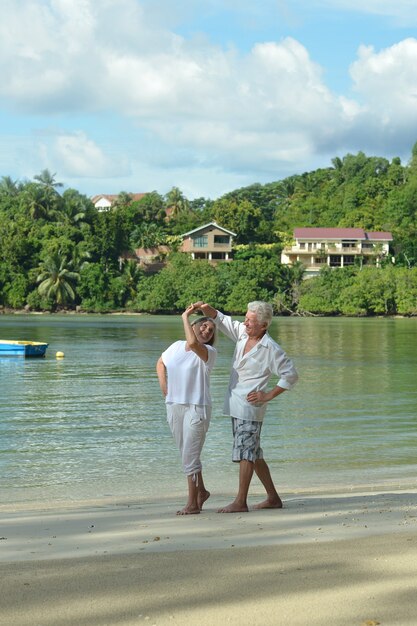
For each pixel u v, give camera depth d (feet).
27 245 393.09
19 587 16.28
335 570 17.42
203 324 26.08
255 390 25.71
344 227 484.33
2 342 142.31
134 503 32.99
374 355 150.61
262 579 16.75
